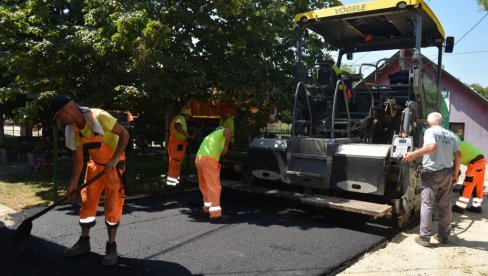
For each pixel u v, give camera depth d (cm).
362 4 576
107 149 378
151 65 599
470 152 643
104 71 671
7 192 663
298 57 651
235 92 682
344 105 691
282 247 437
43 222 496
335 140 543
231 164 671
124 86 621
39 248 409
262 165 599
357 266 398
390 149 509
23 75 631
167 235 468
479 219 614
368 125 626
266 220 547
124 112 744
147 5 610
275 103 740
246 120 883
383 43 735
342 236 486
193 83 626
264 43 747
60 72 633
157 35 565
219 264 383
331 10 603
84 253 396
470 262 418
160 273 359
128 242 438
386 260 417
